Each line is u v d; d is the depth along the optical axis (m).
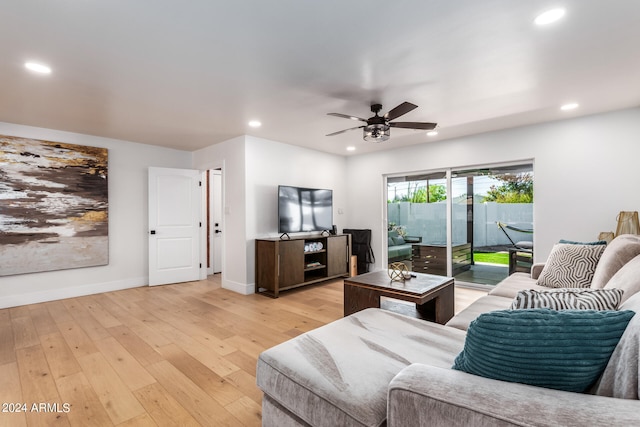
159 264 4.85
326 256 4.95
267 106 3.21
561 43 2.06
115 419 1.71
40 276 3.93
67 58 2.20
